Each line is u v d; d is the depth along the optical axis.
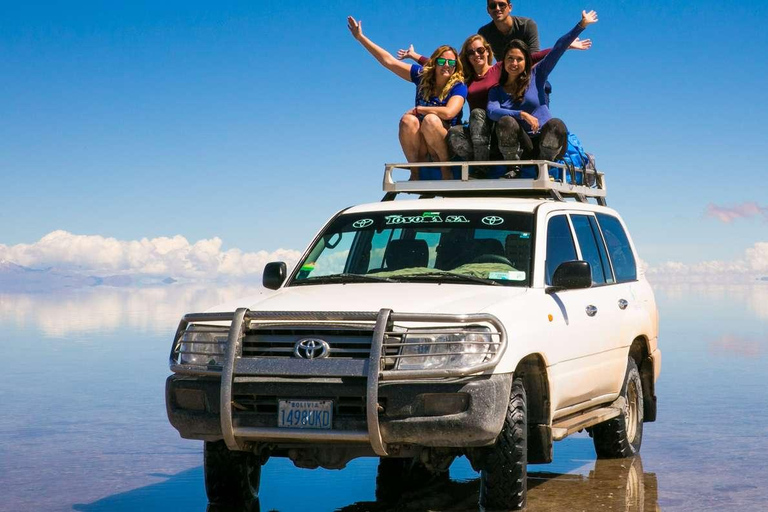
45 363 19.44
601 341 8.04
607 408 8.44
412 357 6.15
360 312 6.21
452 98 9.66
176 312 52.88
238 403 6.34
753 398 13.28
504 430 6.46
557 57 9.64
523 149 9.47
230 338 6.34
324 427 6.16
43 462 8.97
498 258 7.41
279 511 6.91
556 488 7.54
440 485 7.83
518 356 6.42
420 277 7.28
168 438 10.35
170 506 7.09
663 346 23.25
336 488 7.76
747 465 8.52
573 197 9.29
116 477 8.26
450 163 8.58
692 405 12.59
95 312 53.22
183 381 6.57
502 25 11.41
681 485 7.66
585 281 7.18
